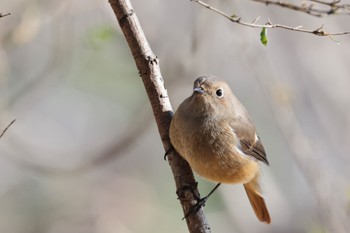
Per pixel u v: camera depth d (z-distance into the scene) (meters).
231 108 9.38
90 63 14.58
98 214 14.76
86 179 15.05
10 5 12.65
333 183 12.48
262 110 15.34
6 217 14.53
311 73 14.42
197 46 12.77
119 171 15.34
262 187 10.14
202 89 9.11
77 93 15.12
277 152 15.34
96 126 15.27
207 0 12.40
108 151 13.38
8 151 12.88
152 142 15.66
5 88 12.66
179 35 13.74
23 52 14.19
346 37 14.16
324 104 14.45
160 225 14.90
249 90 15.29
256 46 12.57
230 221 14.17
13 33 12.16
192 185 8.41
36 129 14.98
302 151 11.55
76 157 13.33
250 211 14.14
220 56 13.64
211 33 13.30
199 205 8.22
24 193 14.76
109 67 14.70
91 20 12.93
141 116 13.29
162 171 15.55
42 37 14.22
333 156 14.19
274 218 14.09
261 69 12.13
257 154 9.80
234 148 9.27
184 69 13.03
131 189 15.14
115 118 15.22
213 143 9.12
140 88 15.00
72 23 12.87
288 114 11.73
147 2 13.78
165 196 15.34
